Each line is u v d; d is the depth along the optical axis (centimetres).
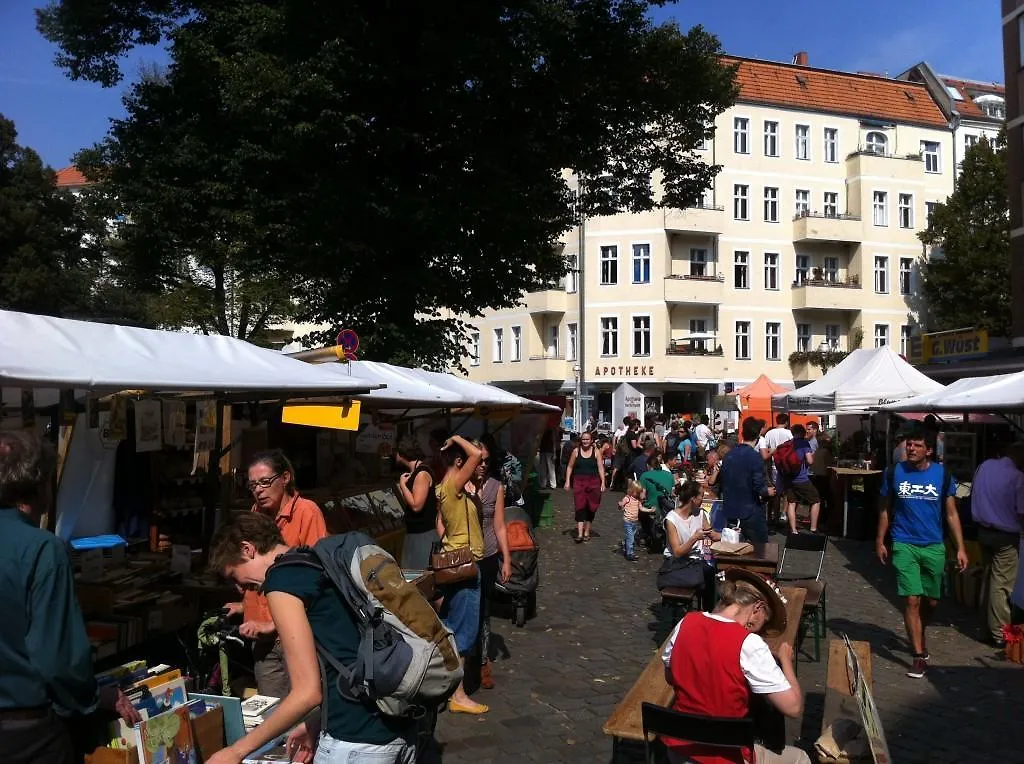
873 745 355
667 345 4156
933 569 664
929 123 4656
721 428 3017
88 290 3866
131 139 1672
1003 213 3716
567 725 568
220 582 600
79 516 597
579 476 1443
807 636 798
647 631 823
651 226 4172
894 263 4469
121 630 543
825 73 4634
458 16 1452
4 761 270
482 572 641
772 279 4394
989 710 599
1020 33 2448
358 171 1517
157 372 470
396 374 1024
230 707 382
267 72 1365
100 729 333
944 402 898
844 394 1698
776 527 1608
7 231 3594
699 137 1875
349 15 1394
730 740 332
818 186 4466
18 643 276
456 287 1722
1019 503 749
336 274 1612
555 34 1479
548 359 4316
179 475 673
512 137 1559
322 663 287
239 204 1611
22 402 498
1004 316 3722
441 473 894
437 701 290
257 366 583
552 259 1944
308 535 464
